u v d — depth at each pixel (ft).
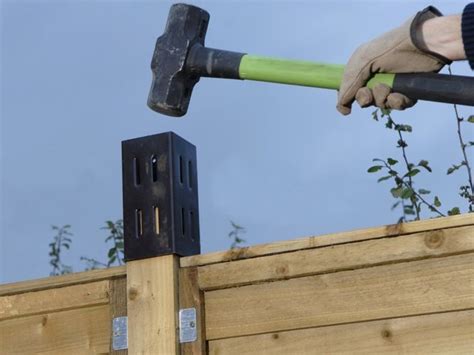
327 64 6.27
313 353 6.19
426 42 5.87
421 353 5.99
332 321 6.18
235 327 6.39
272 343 6.29
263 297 6.35
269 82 6.47
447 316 5.97
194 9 6.80
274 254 6.36
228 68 6.56
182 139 6.84
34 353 6.78
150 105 6.84
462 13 5.77
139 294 6.61
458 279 5.97
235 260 6.44
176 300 6.53
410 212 8.94
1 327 6.88
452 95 5.86
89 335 6.68
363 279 6.16
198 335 6.45
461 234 5.99
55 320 6.78
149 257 6.63
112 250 10.71
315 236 6.29
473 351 5.89
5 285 6.89
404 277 6.08
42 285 6.81
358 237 6.19
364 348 6.10
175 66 6.74
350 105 6.15
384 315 6.08
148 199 6.70
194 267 6.54
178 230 6.63
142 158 6.76
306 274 6.27
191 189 6.84
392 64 5.95
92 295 6.72
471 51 5.73
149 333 6.55
